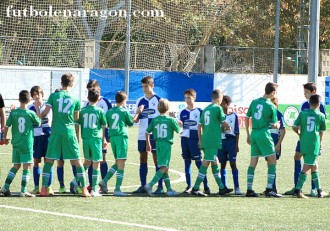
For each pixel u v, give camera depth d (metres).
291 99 88.56
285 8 98.69
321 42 106.94
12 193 34.09
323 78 87.94
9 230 25.06
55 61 89.50
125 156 34.44
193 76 86.56
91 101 33.78
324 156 55.88
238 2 97.06
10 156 51.81
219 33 97.38
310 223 27.72
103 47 92.44
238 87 87.88
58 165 34.38
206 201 32.72
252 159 34.78
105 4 94.75
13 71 81.38
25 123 32.69
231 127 36.00
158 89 85.44
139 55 89.44
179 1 94.31
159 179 35.28
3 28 90.94
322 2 101.12
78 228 25.61
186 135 36.06
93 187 33.75
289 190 37.44
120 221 27.14
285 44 98.94
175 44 89.38
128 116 34.56
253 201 33.03
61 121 33.09
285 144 65.88
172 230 25.67
